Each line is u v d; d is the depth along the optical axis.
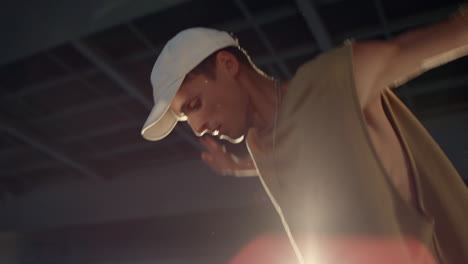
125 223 18.41
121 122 14.38
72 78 12.18
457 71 11.09
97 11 9.32
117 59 11.42
